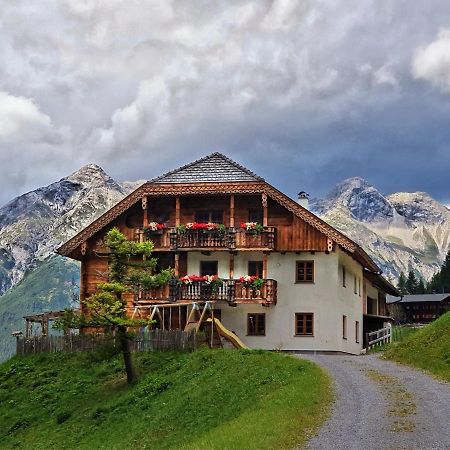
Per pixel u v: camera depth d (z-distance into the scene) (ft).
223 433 87.40
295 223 186.39
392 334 238.89
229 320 186.50
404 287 649.61
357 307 213.87
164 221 193.67
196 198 193.26
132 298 187.73
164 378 139.64
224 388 119.96
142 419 121.19
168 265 192.54
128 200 191.21
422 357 138.21
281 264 187.21
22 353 173.88
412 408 94.63
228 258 190.08
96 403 138.62
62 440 124.88
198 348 154.71
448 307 399.24
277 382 115.03
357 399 101.09
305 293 185.47
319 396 102.37
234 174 189.67
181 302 176.76
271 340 185.06
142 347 158.20
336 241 183.01
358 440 79.71
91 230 192.65
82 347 167.32
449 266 583.58
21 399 149.48
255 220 190.39
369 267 213.66
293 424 86.53
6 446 128.77
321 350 183.42
